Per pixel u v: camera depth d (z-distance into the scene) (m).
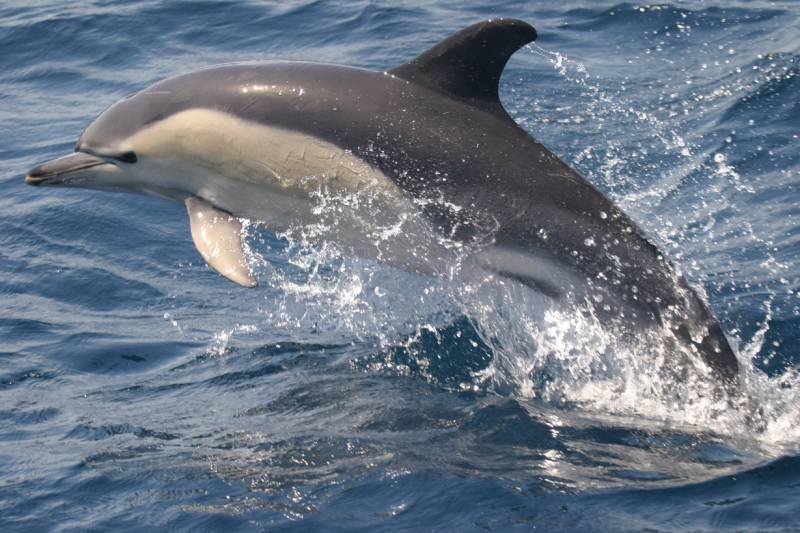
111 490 11.41
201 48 27.62
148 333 16.03
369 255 13.73
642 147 20.95
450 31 27.47
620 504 10.59
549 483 11.05
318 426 12.68
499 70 12.78
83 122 24.22
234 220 13.90
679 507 10.50
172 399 13.80
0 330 15.99
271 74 13.60
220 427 12.84
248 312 16.59
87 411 13.52
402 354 14.61
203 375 14.52
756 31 26.30
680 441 11.84
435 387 13.66
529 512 10.51
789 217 18.19
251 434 12.58
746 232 17.81
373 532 10.38
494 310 13.78
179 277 18.03
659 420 12.33
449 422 12.62
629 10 27.81
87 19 29.02
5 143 23.55
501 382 13.63
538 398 13.15
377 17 28.48
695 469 11.20
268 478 11.47
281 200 13.55
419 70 13.08
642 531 10.12
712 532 10.05
